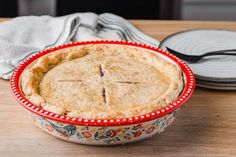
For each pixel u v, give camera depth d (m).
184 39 0.98
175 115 0.70
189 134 0.71
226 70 0.86
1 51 0.91
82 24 1.00
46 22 1.02
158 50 0.84
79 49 0.83
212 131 0.72
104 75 0.76
